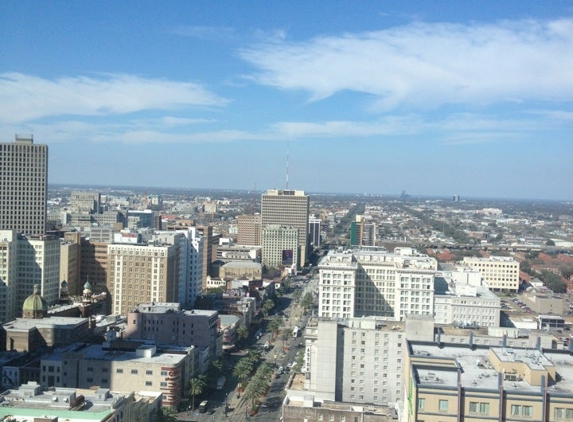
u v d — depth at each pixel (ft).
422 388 503.61
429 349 624.59
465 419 498.69
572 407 490.49
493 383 522.06
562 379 538.06
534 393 492.54
